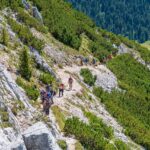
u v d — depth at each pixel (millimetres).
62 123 38500
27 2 77250
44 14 80500
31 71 45094
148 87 84062
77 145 33625
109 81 72062
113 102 64438
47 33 71875
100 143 38500
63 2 102125
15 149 23453
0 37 49594
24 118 31812
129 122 57344
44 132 26719
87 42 86812
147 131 59062
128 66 92438
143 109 70375
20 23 64438
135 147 51094
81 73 65062
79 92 53531
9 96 32438
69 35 77125
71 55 71250
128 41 107250
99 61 82000
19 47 51094
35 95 38469
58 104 45094
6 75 34031
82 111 47500
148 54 106500
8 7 63625
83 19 101875
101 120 47812
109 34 103188
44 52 61062
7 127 27719
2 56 44281
